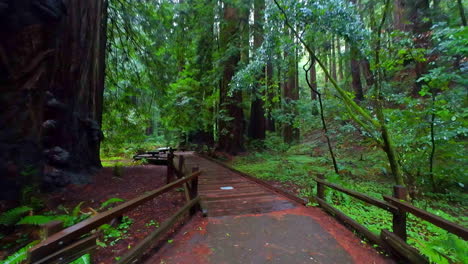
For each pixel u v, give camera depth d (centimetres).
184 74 1292
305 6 489
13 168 450
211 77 1286
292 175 811
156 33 1016
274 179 766
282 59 737
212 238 303
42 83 514
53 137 562
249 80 707
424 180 549
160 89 1115
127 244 313
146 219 420
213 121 1408
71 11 582
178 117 1295
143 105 1216
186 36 1238
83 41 639
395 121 530
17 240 339
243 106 1380
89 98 730
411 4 821
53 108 547
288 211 410
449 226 185
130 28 965
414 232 343
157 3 978
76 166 635
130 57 1058
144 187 681
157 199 554
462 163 498
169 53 1148
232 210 411
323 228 337
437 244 225
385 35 541
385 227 349
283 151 1510
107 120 1080
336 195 509
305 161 1068
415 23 757
